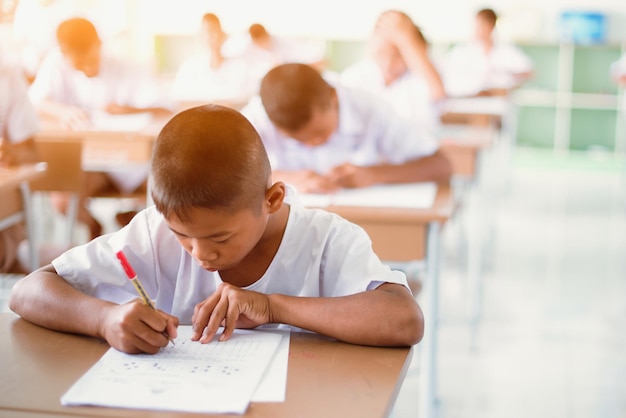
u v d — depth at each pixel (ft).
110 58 14.19
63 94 13.97
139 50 27.25
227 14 27.58
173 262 4.73
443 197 8.19
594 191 22.45
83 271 4.61
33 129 10.00
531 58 27.99
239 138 3.81
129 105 14.30
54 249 9.32
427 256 7.68
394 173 8.70
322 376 3.84
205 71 20.59
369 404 3.55
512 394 9.78
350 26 27.55
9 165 9.06
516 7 27.22
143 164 12.67
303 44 22.71
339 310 4.22
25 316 4.48
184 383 3.70
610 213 20.01
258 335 4.28
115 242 4.70
